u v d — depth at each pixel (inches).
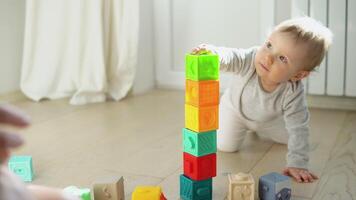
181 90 86.1
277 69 41.5
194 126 34.5
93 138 55.8
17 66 79.7
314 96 72.0
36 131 59.4
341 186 39.3
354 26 64.8
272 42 41.8
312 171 43.4
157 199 31.6
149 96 81.5
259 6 76.1
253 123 49.0
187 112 35.4
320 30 41.5
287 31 40.9
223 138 49.6
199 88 33.3
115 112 70.0
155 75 87.7
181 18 83.4
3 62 76.9
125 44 77.0
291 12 69.5
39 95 78.7
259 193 36.1
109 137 56.2
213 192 38.4
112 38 78.4
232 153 49.8
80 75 78.1
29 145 53.1
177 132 58.1
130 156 48.5
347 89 67.2
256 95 45.7
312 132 57.4
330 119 64.2
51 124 63.1
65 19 78.0
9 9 76.9
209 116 34.4
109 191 33.5
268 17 73.5
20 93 80.2
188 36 83.5
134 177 42.1
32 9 75.7
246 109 47.4
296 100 43.9
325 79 68.2
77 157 48.4
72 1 76.5
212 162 35.7
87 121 64.6
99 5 74.4
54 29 78.0
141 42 82.7
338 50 66.1
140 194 31.8
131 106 73.9
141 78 84.4
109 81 79.9
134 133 57.8
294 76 42.8
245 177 35.5
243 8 77.7
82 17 76.1
